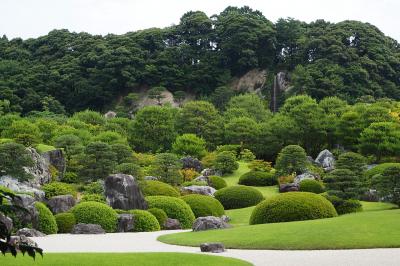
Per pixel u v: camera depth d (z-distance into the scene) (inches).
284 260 538.9
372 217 825.5
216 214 1256.8
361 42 3973.9
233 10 4965.6
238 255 590.6
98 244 753.6
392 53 4010.8
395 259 530.6
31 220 918.4
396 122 2245.3
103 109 3924.7
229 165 2004.2
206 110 2667.3
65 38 4498.0
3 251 207.3
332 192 1107.3
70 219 997.8
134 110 3828.7
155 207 1155.9
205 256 552.4
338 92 3459.6
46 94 3754.9
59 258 514.6
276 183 1850.4
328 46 3880.4
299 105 2477.9
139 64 4119.1
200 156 2308.1
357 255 566.3
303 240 669.9
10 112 3253.0
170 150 2527.1
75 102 3922.2
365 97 3272.6
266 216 931.3
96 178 1413.6
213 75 4153.5
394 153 2101.4
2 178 1162.0
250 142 2485.2
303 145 2504.9
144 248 695.1
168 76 4111.7
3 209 214.8
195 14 4665.4
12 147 1202.0
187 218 1159.0
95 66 4030.5
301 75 3526.1
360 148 2140.7
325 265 498.3
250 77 4141.2
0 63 4087.1
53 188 1237.7
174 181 1594.5
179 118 2706.7
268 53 4249.5
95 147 1433.3
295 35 4256.9
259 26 4276.6
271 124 2513.5
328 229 727.1
